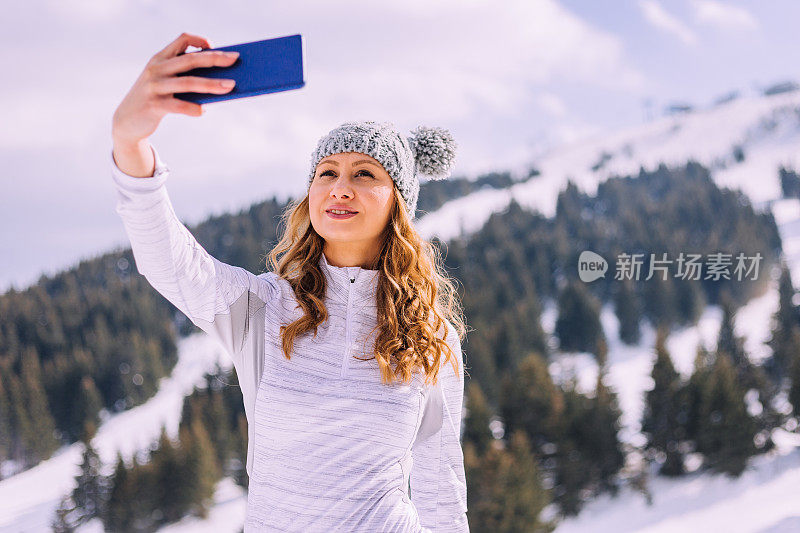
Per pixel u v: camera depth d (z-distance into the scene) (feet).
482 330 143.33
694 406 101.81
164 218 3.54
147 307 172.24
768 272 154.81
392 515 3.99
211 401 123.44
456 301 5.14
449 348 4.57
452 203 293.84
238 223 209.36
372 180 4.43
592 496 100.37
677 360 144.56
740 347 121.90
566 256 191.31
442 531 4.73
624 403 134.00
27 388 133.49
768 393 106.01
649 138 368.27
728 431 98.12
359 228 4.33
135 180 3.34
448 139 5.15
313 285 4.42
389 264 4.47
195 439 109.09
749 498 92.89
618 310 160.35
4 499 116.06
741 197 213.66
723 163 286.87
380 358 4.11
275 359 4.21
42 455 129.90
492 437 101.45
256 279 4.49
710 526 87.45
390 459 4.12
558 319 162.50
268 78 3.02
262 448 4.13
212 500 106.52
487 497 85.61
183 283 3.84
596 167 347.56
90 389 144.87
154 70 2.98
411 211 5.02
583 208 235.40
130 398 151.84
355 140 4.41
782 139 298.97
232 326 4.26
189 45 3.13
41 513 110.22
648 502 96.12
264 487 4.09
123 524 104.17
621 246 180.86
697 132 346.54
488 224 204.95
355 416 4.04
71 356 150.10
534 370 108.58
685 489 98.17
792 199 219.61
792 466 96.89
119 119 3.07
